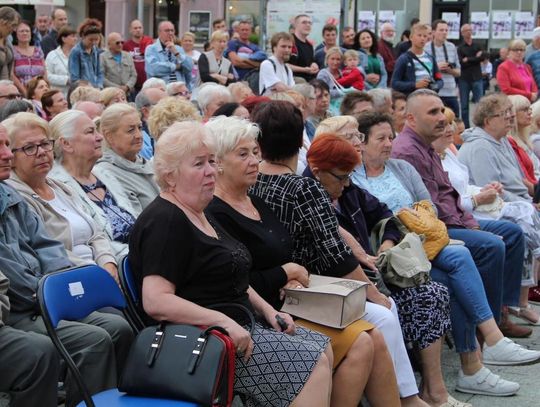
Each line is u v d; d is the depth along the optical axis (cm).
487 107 726
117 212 528
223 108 639
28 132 471
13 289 408
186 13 1689
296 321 421
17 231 428
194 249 371
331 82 1081
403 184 594
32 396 367
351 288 420
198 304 373
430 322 491
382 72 1337
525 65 1324
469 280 533
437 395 493
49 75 1159
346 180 502
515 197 722
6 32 1020
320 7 1399
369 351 411
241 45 1262
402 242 500
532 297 755
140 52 1316
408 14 1842
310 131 795
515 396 524
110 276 387
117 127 550
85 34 1143
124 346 410
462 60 1611
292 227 445
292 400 371
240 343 355
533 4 1831
